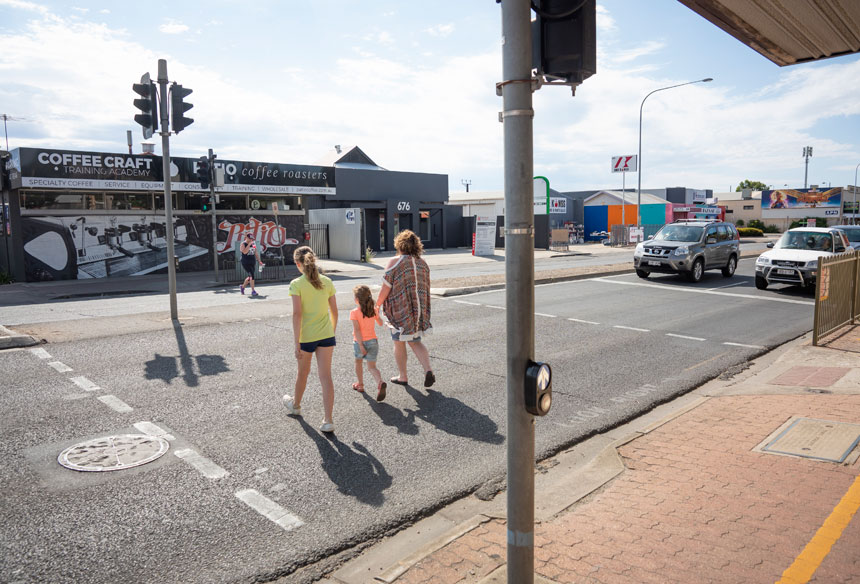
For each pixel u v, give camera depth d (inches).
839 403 250.1
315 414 248.1
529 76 101.6
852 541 139.5
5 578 135.0
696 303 571.5
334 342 231.3
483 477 193.2
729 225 827.4
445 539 148.5
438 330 424.2
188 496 176.2
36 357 333.7
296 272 927.0
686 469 187.0
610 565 131.9
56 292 705.0
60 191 846.5
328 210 1170.0
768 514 154.2
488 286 641.6
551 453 216.7
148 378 294.4
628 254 1341.0
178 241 944.9
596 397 279.9
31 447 209.8
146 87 440.8
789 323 473.1
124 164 874.8
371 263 1090.1
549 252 1375.5
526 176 102.6
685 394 291.4
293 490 181.5
